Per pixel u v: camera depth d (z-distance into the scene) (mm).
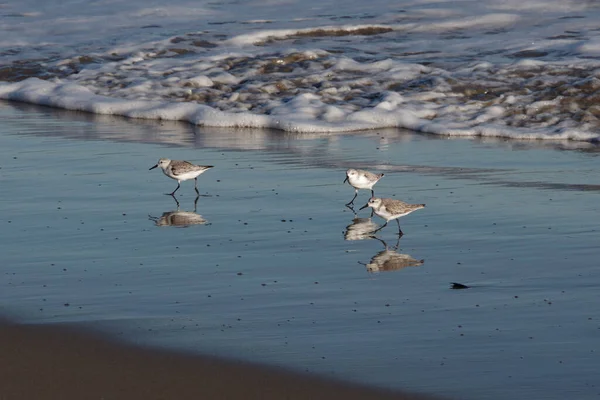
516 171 18062
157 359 9664
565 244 13586
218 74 26500
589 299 11344
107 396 8828
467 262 12891
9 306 11195
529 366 9430
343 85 25219
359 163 18844
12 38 31328
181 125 22922
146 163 18844
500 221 14820
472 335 10258
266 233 14305
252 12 34500
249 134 21875
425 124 22125
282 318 10836
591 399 8703
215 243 13789
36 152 19719
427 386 9023
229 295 11609
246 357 9711
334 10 34281
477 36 30266
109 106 24328
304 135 21703
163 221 14914
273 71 26734
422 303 11289
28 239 13984
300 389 8992
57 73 27672
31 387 9008
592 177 17500
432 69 26203
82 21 33469
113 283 12062
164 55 28984
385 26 31688
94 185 17141
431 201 16047
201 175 17906
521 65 25797
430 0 35000
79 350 9891
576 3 33719
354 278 12250
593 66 25391
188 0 36500
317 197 16375
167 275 12375
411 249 13508
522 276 12258
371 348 9930
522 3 33875
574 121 22016
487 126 21859
